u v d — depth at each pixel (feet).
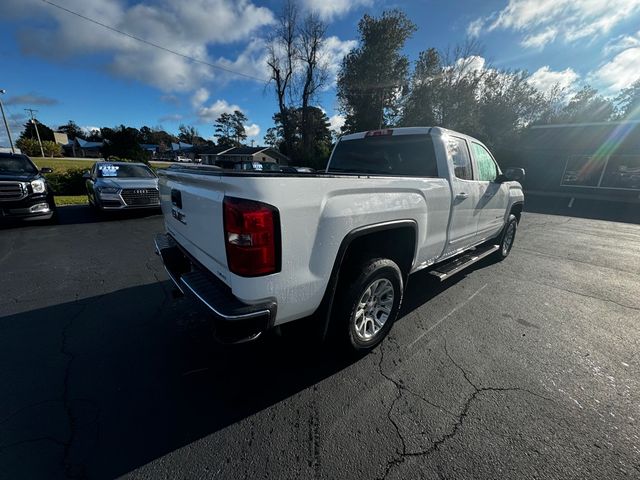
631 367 8.02
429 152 10.26
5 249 17.69
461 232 11.42
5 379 7.13
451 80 99.50
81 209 32.94
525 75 110.11
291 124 116.16
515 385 7.26
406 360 8.16
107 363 7.82
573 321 10.50
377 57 99.09
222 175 5.49
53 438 5.60
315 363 7.98
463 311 11.09
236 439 5.72
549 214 39.27
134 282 13.04
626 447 5.63
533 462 5.32
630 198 48.98
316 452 5.48
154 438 5.69
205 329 9.48
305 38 102.78
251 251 5.28
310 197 5.83
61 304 10.97
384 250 8.73
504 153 63.77
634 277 15.21
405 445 5.64
